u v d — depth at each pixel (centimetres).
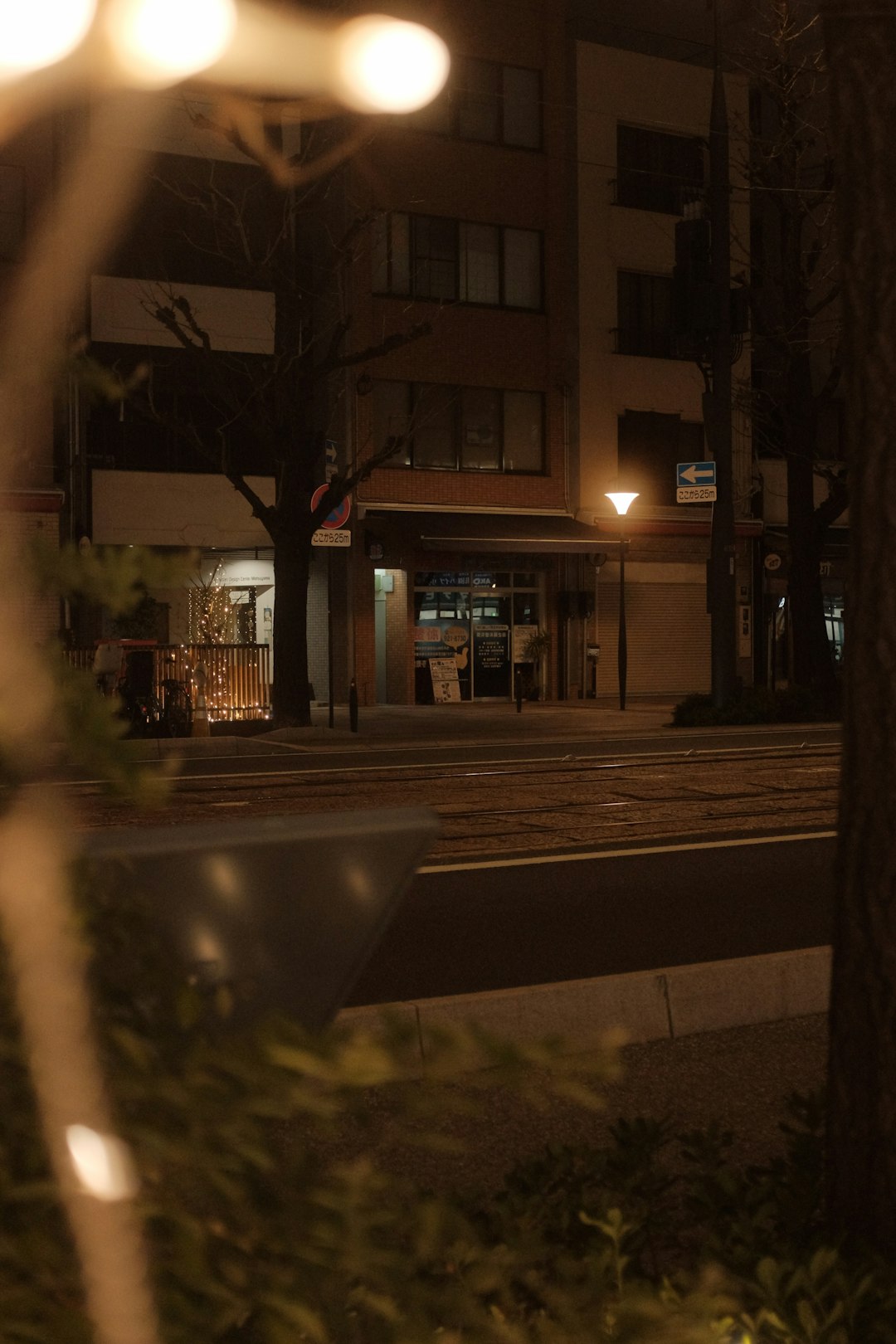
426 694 3178
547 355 3306
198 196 2934
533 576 3319
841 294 322
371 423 3108
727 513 2558
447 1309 168
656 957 783
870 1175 308
